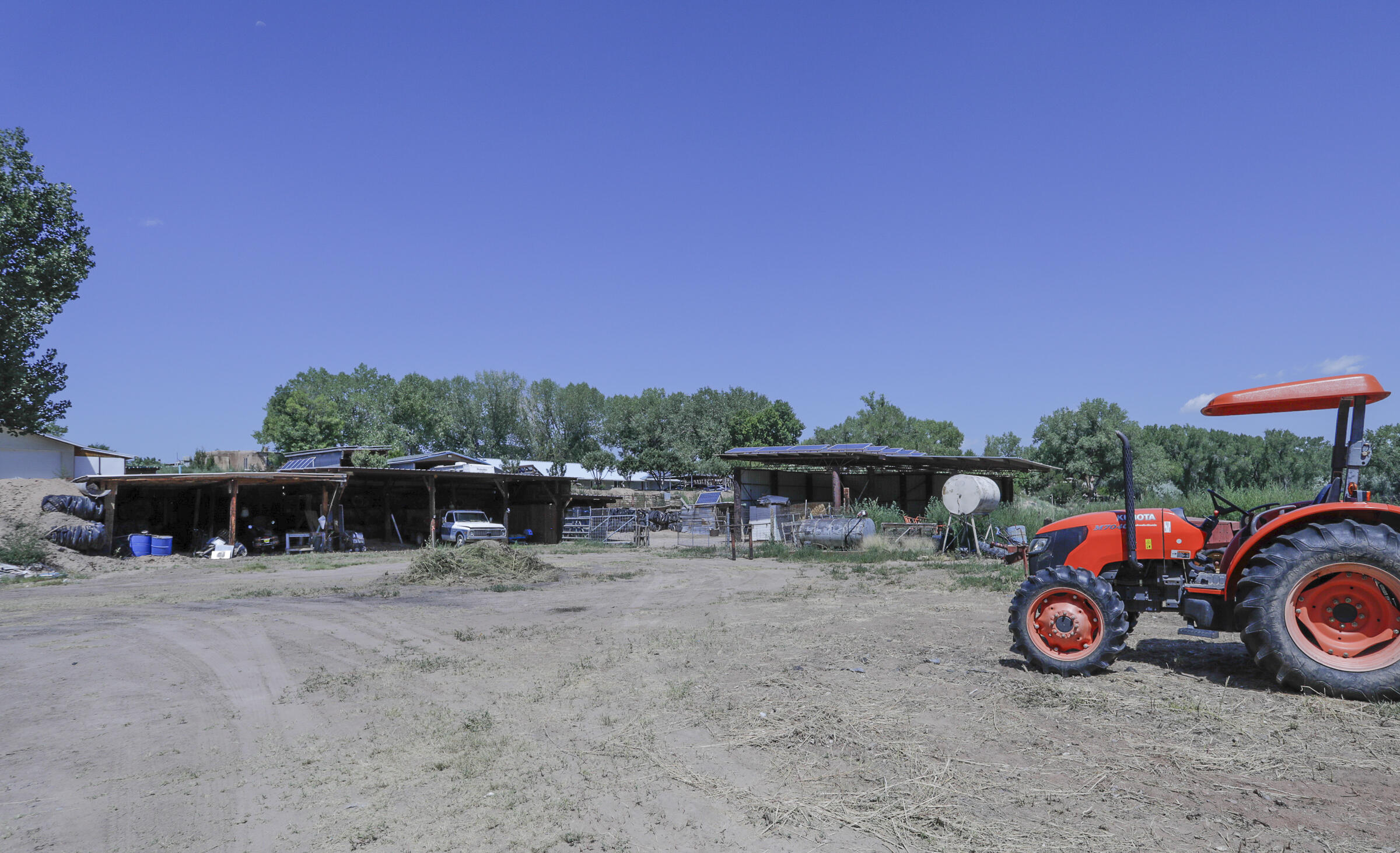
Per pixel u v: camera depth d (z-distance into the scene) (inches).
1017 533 443.2
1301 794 132.0
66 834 134.6
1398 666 184.7
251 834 132.4
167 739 189.8
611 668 255.6
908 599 422.0
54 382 1096.2
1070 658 225.5
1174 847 113.1
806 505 1181.1
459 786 150.9
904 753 158.9
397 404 2790.4
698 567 697.0
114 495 880.3
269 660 285.1
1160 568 242.5
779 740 171.2
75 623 387.9
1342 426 215.8
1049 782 140.5
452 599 477.7
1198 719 175.9
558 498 1274.6
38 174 1078.4
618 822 131.1
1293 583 195.2
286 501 1255.5
